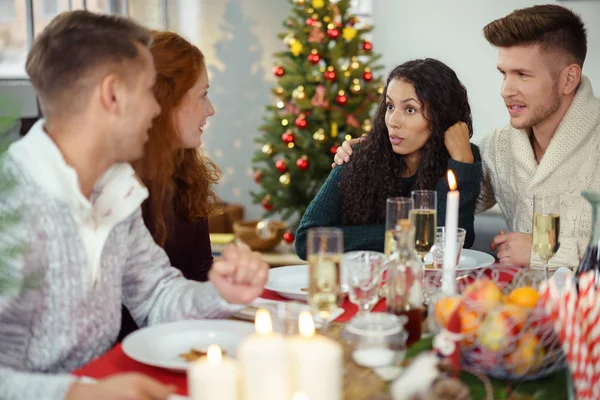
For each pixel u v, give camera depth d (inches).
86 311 52.2
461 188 86.4
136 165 70.1
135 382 39.2
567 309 39.4
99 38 48.8
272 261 170.2
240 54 204.1
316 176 174.6
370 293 51.0
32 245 47.7
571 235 86.1
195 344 51.8
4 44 164.4
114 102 49.8
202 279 79.0
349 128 172.6
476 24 211.3
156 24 197.8
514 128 89.3
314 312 50.3
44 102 49.7
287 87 176.6
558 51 83.8
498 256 77.5
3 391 40.6
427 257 74.5
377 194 89.9
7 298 45.4
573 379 39.6
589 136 85.6
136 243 60.6
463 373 44.1
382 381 43.4
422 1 216.2
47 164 48.6
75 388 40.3
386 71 222.5
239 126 207.0
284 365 34.0
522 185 89.3
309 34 173.9
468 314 43.1
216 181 81.4
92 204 53.9
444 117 86.3
